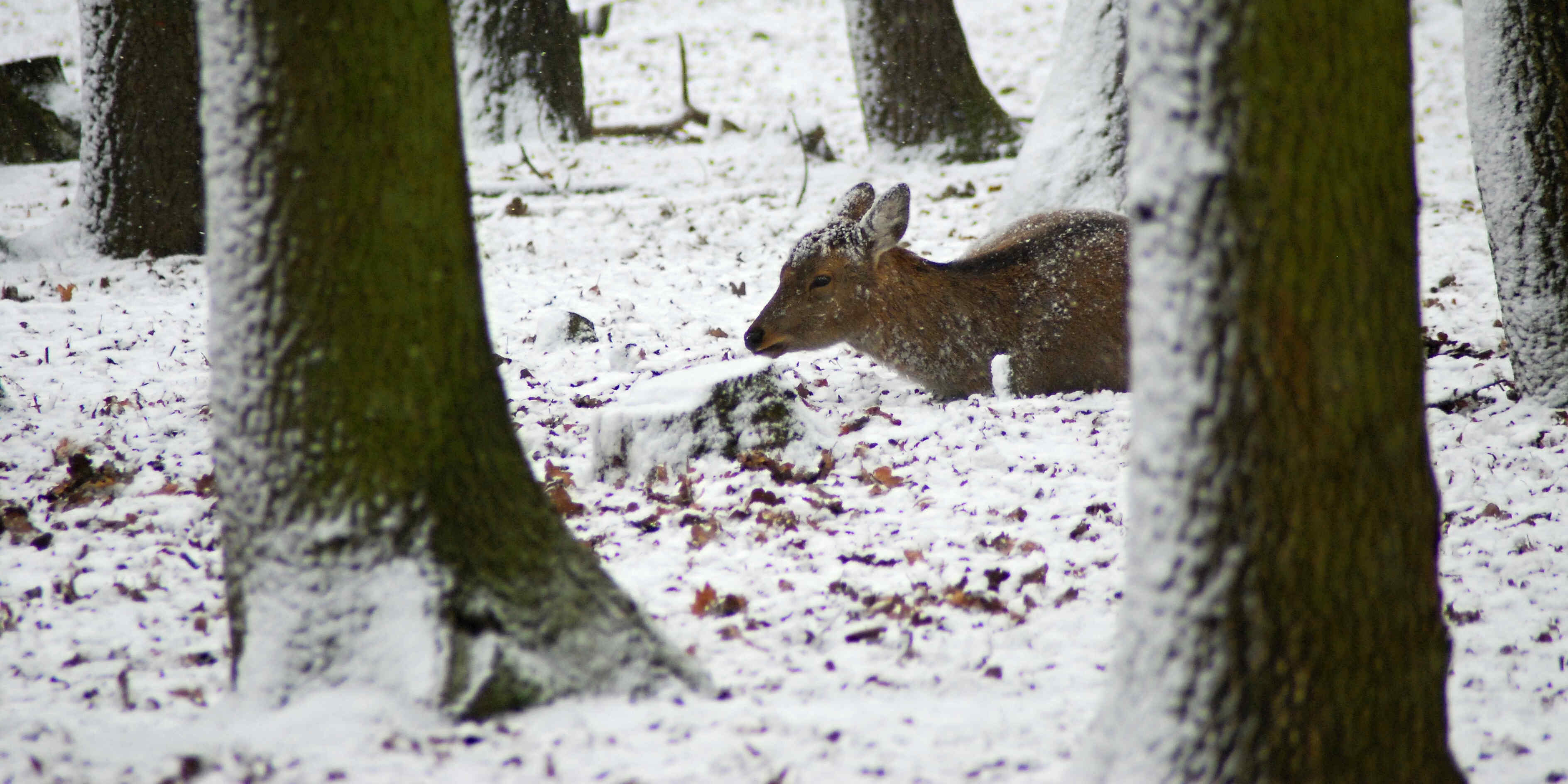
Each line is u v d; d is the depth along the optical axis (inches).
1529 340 621.9
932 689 331.6
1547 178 601.9
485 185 1243.2
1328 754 215.8
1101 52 1008.2
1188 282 211.5
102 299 857.5
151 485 512.1
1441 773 231.3
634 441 540.4
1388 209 219.0
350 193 283.4
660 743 264.2
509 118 1551.4
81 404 624.1
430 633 281.6
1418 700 226.8
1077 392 669.3
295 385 287.0
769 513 486.6
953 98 1435.8
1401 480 222.8
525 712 283.4
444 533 291.9
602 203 1179.9
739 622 388.5
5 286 882.8
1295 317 208.8
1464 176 1291.8
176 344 747.4
